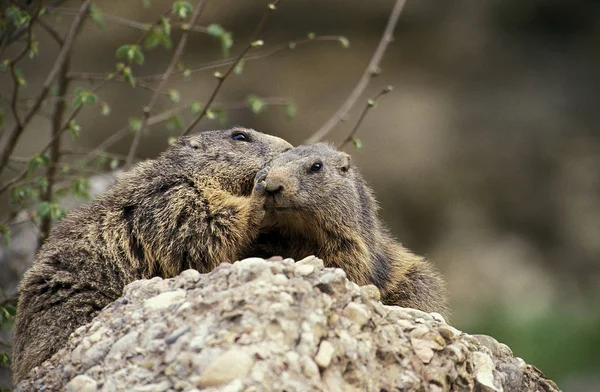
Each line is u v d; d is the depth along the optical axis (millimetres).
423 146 27781
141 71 27562
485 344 9211
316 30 28438
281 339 7461
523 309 25156
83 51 27344
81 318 10062
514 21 29406
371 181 27531
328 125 15844
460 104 28766
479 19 29203
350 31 28625
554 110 28984
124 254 10625
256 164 11758
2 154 14508
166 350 7621
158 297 8320
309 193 10945
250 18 28031
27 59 26641
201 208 10898
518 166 28234
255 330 7441
